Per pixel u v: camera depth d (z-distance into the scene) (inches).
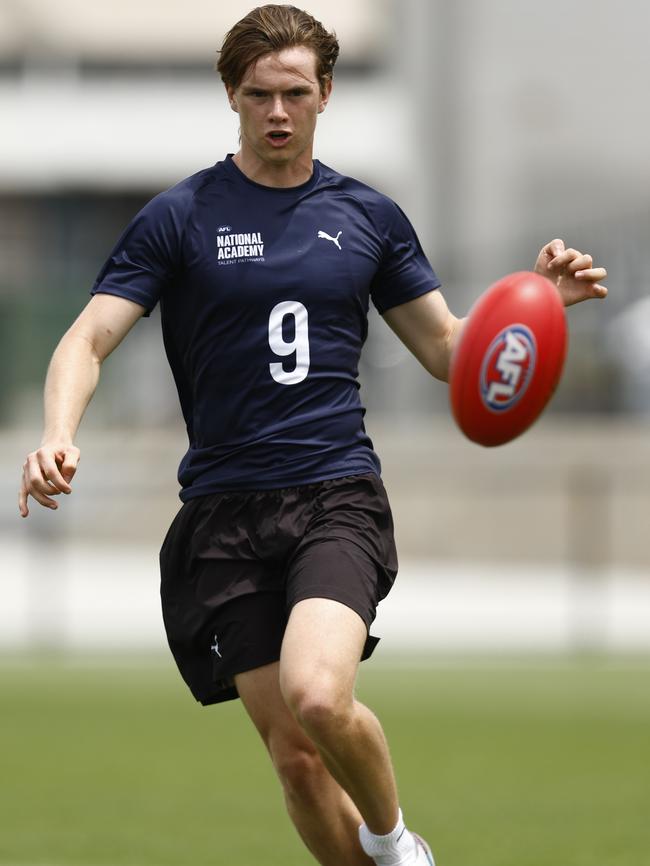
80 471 3093.0
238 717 1541.6
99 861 880.9
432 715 1537.9
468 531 2925.7
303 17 660.1
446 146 4261.8
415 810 1044.5
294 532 650.2
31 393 3582.7
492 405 622.8
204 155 5556.1
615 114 3976.4
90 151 5531.5
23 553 3159.5
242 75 654.5
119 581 2891.2
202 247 663.8
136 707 1606.8
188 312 668.7
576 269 681.6
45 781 1169.4
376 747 613.0
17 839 948.6
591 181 3993.6
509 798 1091.3
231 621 652.7
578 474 2768.2
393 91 5182.1
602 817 1019.9
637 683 1779.0
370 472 669.3
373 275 681.6
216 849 919.0
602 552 2743.6
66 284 3732.8
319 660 595.5
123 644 2180.1
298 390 661.3
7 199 5551.2
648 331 2844.5
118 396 3462.1
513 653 2071.9
